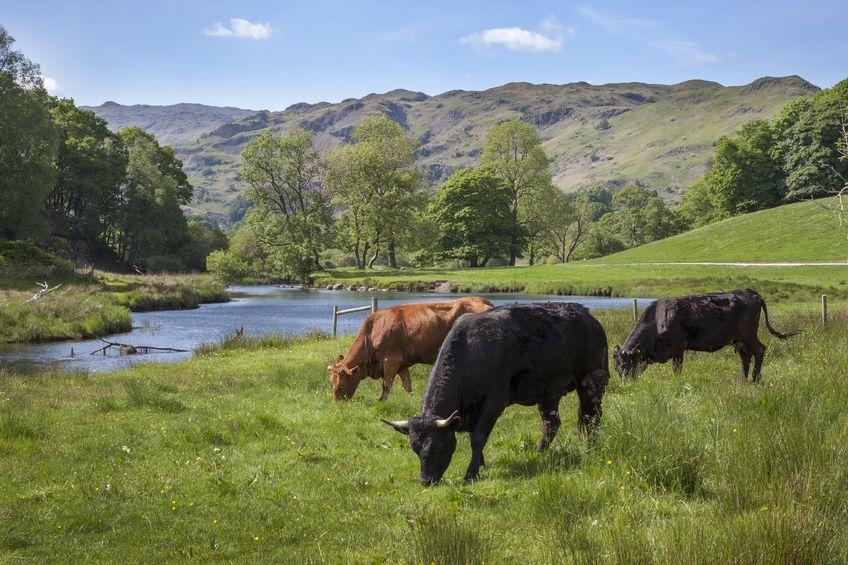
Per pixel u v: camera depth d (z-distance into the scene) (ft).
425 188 298.76
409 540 18.03
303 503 23.25
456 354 24.66
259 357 64.95
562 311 27.04
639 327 42.24
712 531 15.92
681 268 219.82
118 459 29.76
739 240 253.44
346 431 33.53
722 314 41.09
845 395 29.50
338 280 239.91
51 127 204.44
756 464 20.38
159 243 292.40
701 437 23.44
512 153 373.40
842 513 17.20
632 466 21.63
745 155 298.76
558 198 309.22
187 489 25.55
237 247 285.02
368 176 279.49
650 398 29.63
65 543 20.77
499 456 26.43
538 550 16.99
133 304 142.92
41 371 62.34
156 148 340.80
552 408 27.04
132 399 41.55
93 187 287.69
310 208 287.89
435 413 23.98
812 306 106.11
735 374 42.14
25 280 146.20
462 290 208.44
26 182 201.05
